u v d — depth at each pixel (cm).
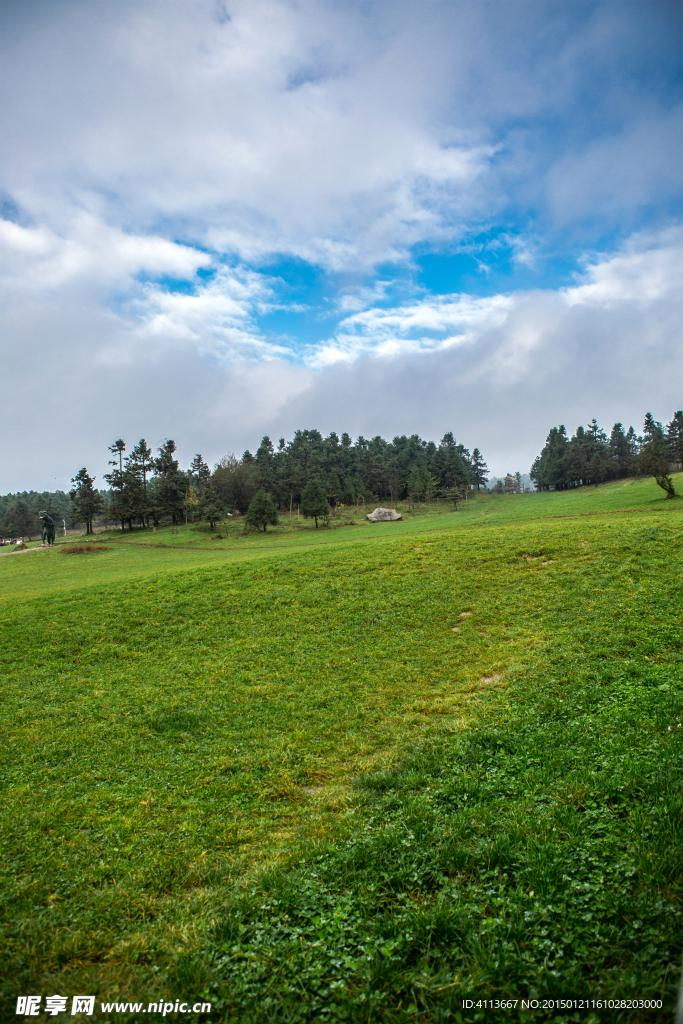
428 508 14112
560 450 16750
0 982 515
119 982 509
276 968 502
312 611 2292
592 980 434
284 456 18625
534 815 703
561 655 1480
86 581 4931
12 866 759
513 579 2330
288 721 1340
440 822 734
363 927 542
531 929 500
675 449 13612
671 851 556
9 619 2506
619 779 744
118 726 1378
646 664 1305
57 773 1124
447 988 450
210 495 13012
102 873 732
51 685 1741
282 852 746
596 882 546
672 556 2181
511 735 1035
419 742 1101
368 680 1573
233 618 2305
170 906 639
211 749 1206
